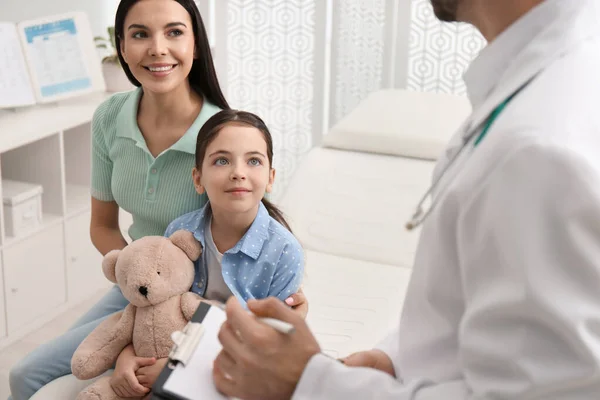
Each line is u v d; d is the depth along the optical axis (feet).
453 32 9.72
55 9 10.25
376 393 2.41
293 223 7.35
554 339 2.00
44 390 4.94
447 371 2.41
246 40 10.42
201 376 3.26
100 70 9.33
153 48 4.91
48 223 8.61
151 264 4.57
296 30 10.21
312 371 2.51
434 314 2.47
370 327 5.83
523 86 2.26
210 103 5.42
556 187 1.97
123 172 5.32
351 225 7.29
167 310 4.61
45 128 8.29
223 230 4.78
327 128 10.74
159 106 5.16
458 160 2.40
